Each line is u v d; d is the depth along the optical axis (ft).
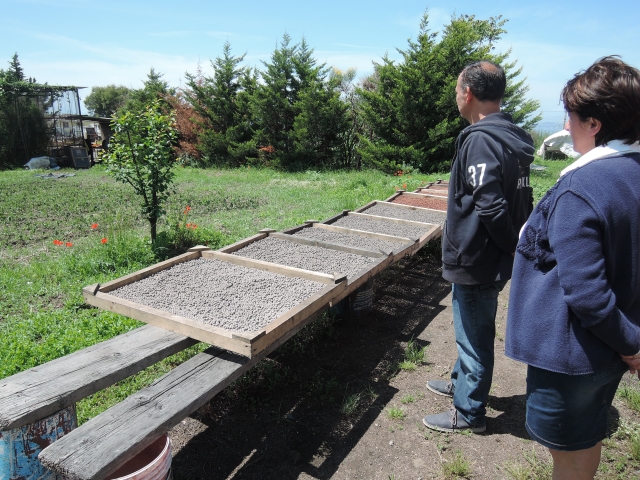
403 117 51.19
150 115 19.85
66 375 6.66
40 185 41.86
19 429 5.94
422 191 24.27
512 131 7.63
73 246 20.74
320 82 58.70
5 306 14.11
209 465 8.09
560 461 5.74
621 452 8.31
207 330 7.41
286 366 11.22
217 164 65.10
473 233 7.72
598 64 5.01
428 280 17.54
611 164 4.74
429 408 9.74
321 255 12.35
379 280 17.30
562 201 4.85
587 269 4.60
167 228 24.18
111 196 35.58
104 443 5.55
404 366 11.31
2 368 9.87
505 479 7.77
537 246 5.34
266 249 12.78
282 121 61.52
